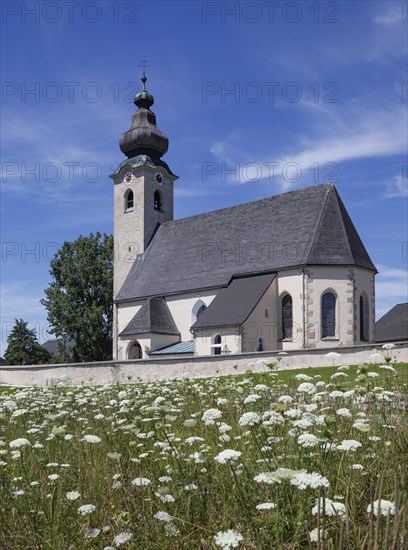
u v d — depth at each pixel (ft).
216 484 17.33
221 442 21.17
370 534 11.89
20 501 16.83
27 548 14.58
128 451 21.67
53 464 18.80
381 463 17.85
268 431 19.31
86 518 15.94
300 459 16.58
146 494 17.29
